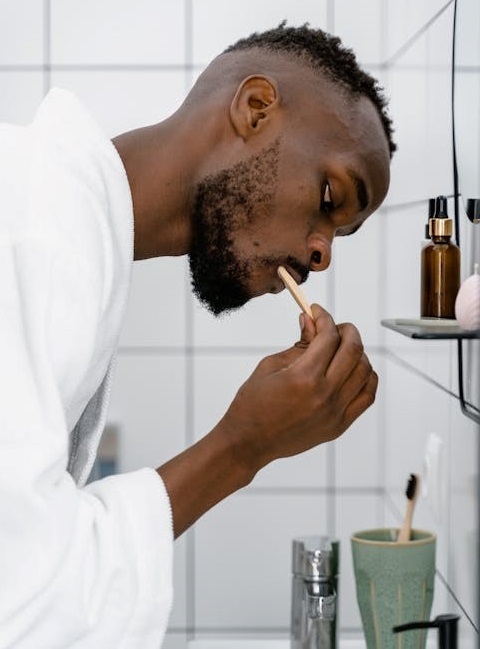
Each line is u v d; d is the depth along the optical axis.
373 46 2.22
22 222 0.98
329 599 1.52
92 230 1.01
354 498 2.27
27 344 0.96
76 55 2.22
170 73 2.22
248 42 1.25
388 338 2.20
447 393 1.60
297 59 1.20
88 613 0.96
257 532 2.27
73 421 1.13
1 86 2.23
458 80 1.43
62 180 1.02
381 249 2.25
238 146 1.17
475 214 1.29
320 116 1.17
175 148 1.18
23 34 2.22
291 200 1.16
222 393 2.26
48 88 2.23
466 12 1.38
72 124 1.09
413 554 1.47
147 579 0.99
